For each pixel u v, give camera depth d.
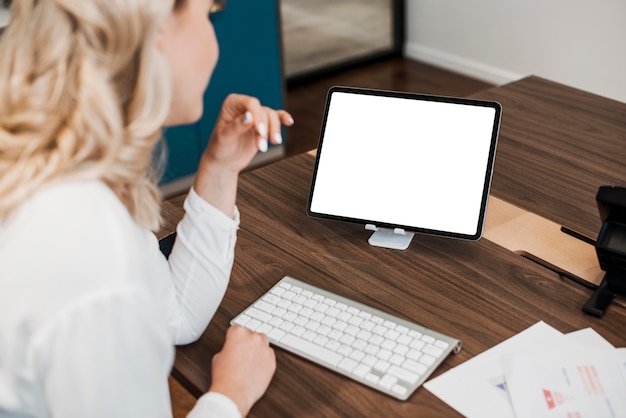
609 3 3.40
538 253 1.34
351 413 1.00
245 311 1.20
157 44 0.85
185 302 1.16
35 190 0.75
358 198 1.39
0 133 0.77
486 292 1.22
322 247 1.36
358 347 1.10
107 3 0.76
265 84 3.33
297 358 1.10
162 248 1.32
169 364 0.85
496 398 1.01
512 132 1.76
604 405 0.98
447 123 1.35
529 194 1.52
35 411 0.80
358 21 4.43
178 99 0.93
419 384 1.04
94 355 0.73
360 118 1.39
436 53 4.41
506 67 4.05
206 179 1.19
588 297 1.20
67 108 0.77
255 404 1.03
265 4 3.17
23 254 0.72
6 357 0.74
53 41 0.76
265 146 1.15
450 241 1.36
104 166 0.78
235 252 1.36
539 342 1.11
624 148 1.67
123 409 0.76
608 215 1.21
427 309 1.19
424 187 1.35
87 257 0.73
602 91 3.62
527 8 3.79
